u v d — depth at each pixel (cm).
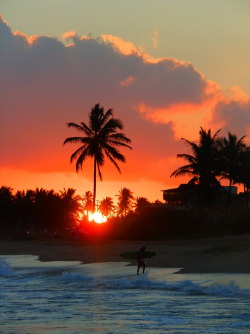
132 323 2488
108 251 7600
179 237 9681
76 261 6481
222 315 2686
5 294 3631
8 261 6644
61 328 2372
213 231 9894
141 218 10144
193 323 2473
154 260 6184
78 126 9888
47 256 7250
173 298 3369
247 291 3659
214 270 4969
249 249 5966
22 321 2556
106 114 9925
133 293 3653
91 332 2273
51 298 3409
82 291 3781
